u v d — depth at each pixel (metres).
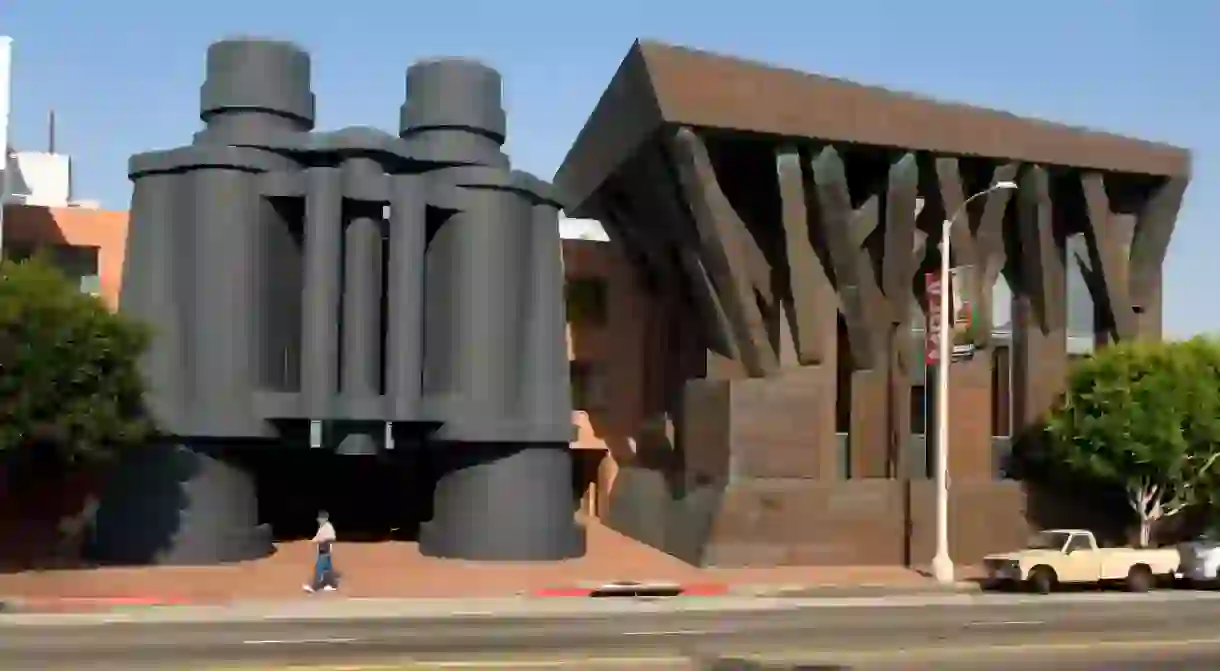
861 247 35.72
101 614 23.80
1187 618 23.97
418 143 34.62
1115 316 39.34
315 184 32.56
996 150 36.41
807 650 18.31
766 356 34.66
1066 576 30.05
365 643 18.86
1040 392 38.31
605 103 38.09
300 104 34.72
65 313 28.38
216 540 32.19
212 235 32.38
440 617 23.62
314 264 32.56
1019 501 36.91
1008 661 17.36
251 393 32.44
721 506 33.06
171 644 18.62
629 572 32.09
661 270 43.12
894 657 17.62
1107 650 18.73
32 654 17.36
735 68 33.22
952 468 36.50
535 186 35.50
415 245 33.47
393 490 43.84
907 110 35.16
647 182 37.72
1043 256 37.81
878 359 35.84
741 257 34.09
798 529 33.66
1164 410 34.06
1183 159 39.69
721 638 19.81
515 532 33.75
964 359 32.19
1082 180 38.34
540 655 17.48
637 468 44.97
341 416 32.69
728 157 35.88
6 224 44.56
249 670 15.81
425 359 34.62
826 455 34.53
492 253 34.22
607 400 49.88
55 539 36.22
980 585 30.97
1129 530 38.62
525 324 35.06
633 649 18.27
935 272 36.91
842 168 34.59
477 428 33.28
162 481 31.91
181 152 32.62
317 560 28.03
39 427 27.50
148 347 31.23
